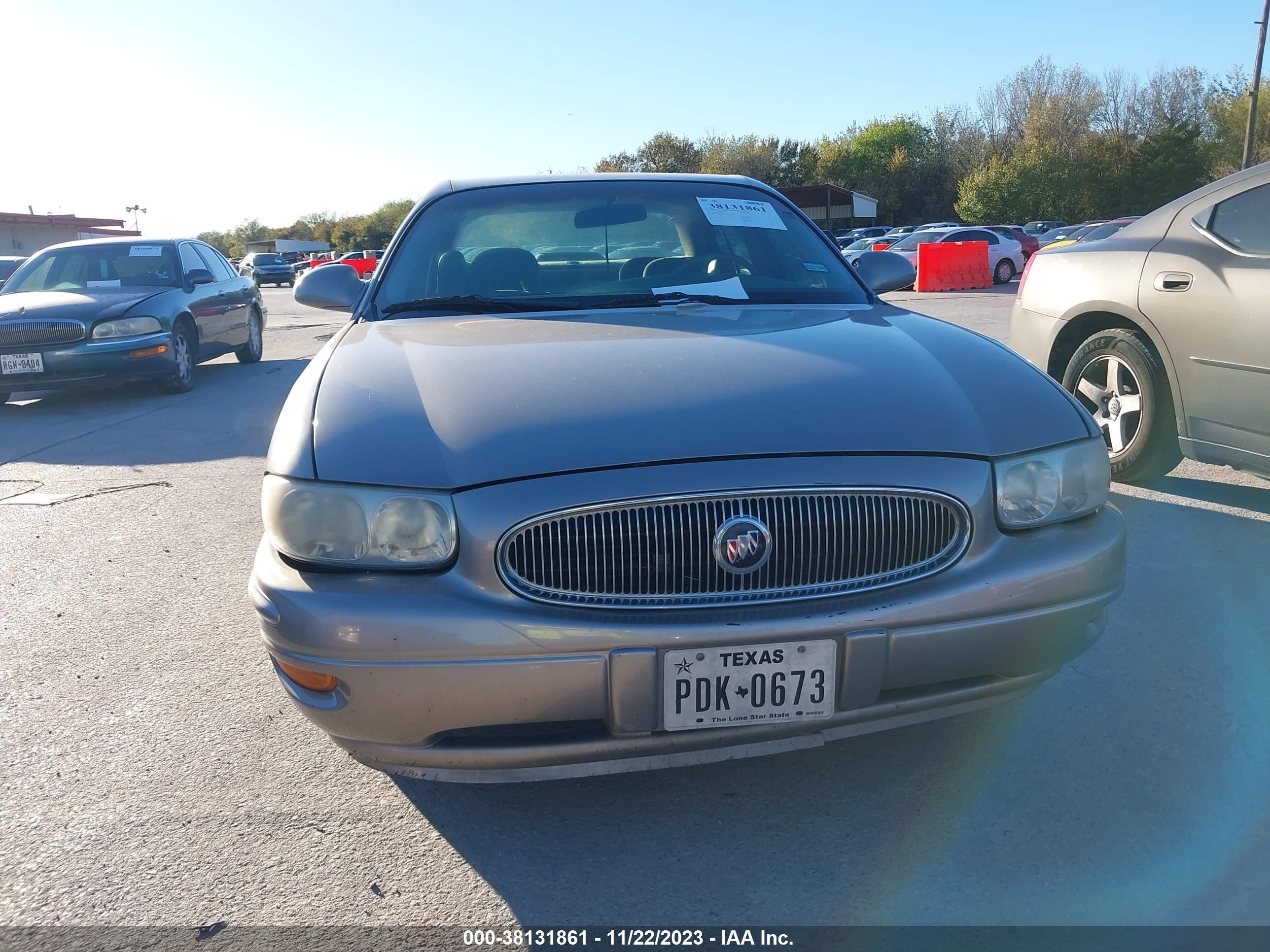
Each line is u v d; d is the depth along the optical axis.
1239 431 3.77
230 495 5.23
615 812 2.27
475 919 1.93
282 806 2.34
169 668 3.13
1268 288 3.61
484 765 1.97
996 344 2.61
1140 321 4.15
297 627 1.93
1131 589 3.40
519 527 1.90
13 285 9.21
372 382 2.28
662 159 63.09
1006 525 2.07
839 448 2.01
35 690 3.01
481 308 3.01
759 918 1.90
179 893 2.04
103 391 9.43
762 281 3.18
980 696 2.10
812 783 2.35
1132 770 2.34
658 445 1.98
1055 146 49.50
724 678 1.91
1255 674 2.77
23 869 2.13
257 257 41.91
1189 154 46.53
